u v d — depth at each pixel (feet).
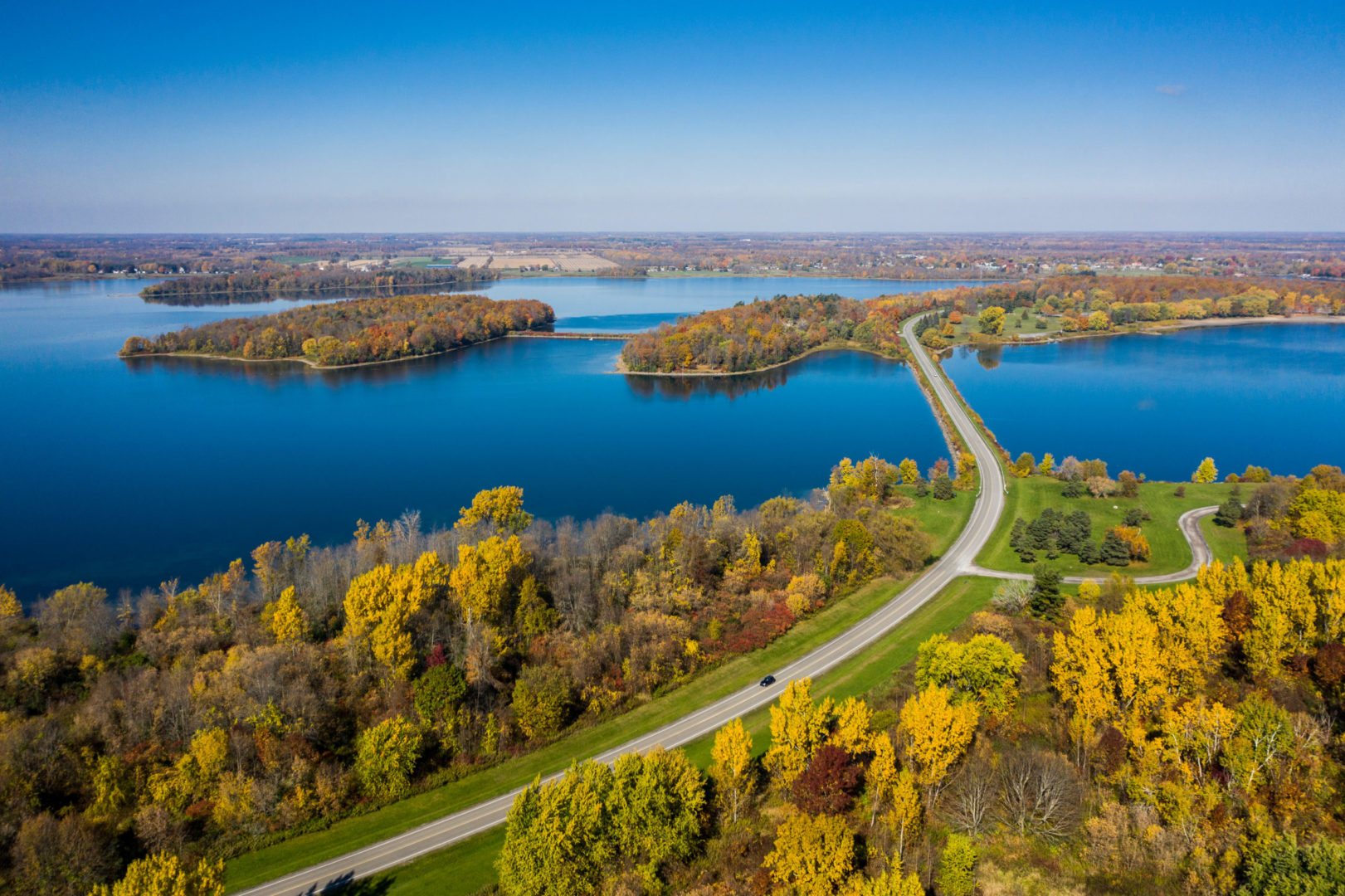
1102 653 291.58
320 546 578.66
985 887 229.04
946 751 262.47
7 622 392.06
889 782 260.83
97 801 272.51
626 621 393.50
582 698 350.64
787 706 279.90
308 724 310.24
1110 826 235.61
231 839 271.69
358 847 270.87
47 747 282.56
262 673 323.57
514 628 394.73
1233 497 555.28
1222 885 213.25
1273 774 241.96
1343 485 549.95
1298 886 193.26
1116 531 510.17
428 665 357.61
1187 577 470.39
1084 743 274.16
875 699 340.80
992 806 258.16
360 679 345.31
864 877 229.25
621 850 250.78
